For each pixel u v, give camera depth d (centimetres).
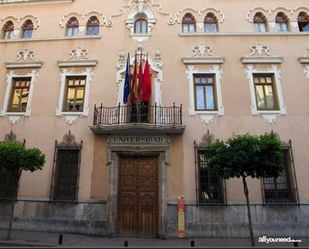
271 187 1114
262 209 1075
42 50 1354
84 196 1122
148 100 1225
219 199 1102
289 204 1077
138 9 1367
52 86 1288
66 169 1174
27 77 1321
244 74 1249
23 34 1423
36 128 1228
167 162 1130
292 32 1305
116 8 1395
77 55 1329
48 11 1427
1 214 1139
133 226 1092
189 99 1218
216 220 1066
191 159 1139
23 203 1137
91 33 1387
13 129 1237
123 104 1223
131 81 1262
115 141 1167
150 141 1162
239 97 1216
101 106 1188
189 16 1380
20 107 1291
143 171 1159
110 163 1143
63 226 1096
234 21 1343
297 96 1214
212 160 879
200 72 1257
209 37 1316
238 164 841
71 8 1420
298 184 1098
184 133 1170
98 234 1072
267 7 1362
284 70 1253
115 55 1313
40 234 1038
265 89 1248
